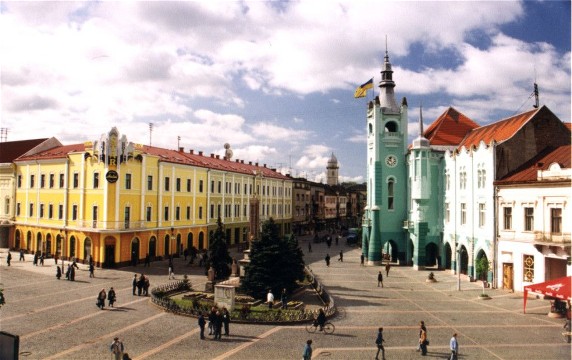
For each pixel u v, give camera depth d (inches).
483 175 1701.5
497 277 1600.6
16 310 1214.3
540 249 1385.3
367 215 2438.5
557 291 1091.3
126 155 2057.1
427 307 1296.8
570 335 955.3
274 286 1343.5
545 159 1555.1
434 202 2143.2
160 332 1027.9
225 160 3395.7
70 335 994.7
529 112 1776.6
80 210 2127.2
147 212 2188.7
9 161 2554.1
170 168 2337.6
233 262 1699.1
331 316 1178.0
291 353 892.0
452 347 823.1
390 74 2481.5
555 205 1362.0
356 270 2064.5
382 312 1233.4
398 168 2370.8
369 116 2455.7
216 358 860.0
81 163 2139.5
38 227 2359.7
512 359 852.6
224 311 1016.2
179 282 1573.6
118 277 1770.4
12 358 591.2
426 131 2469.2
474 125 2377.0
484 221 1695.4
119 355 808.9
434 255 2171.5
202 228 2613.2
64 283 1624.0
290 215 4065.0
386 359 861.8
